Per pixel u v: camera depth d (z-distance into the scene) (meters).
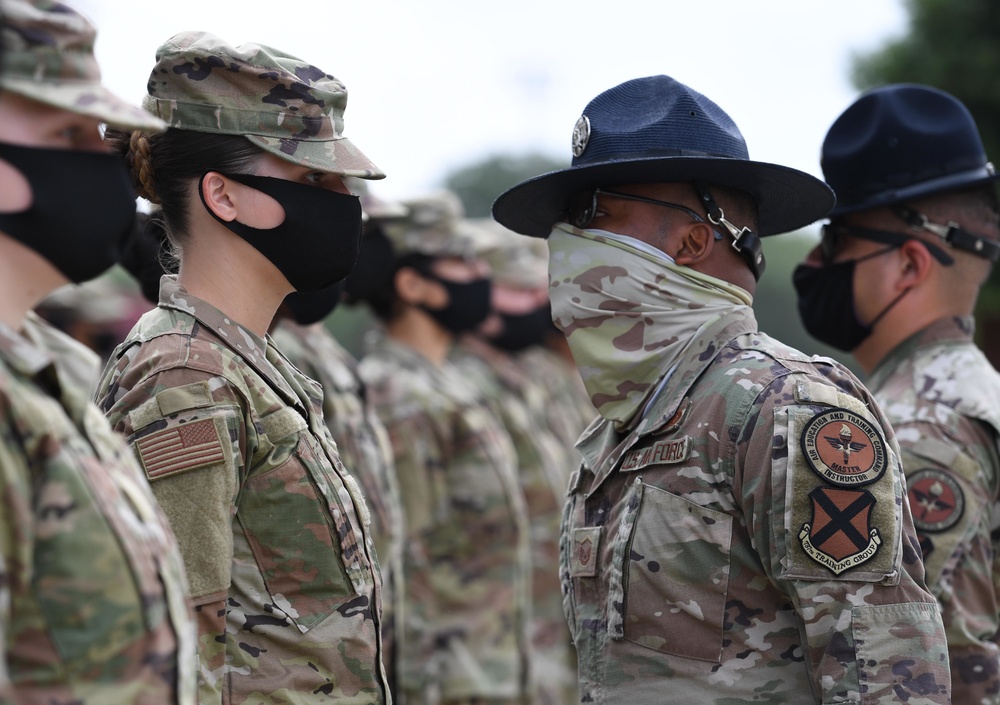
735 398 3.69
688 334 3.93
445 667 8.66
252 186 3.75
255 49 3.75
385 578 6.72
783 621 3.62
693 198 4.00
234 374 3.70
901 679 3.42
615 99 4.12
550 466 11.62
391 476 6.98
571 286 4.04
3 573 2.34
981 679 4.49
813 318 5.36
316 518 3.76
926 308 5.04
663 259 3.96
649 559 3.73
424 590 8.60
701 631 3.64
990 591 4.60
